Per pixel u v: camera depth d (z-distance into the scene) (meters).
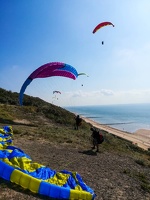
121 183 11.32
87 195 8.49
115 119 160.75
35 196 8.02
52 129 23.77
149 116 194.75
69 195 8.30
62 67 25.98
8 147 11.14
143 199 10.01
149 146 50.06
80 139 21.33
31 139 16.94
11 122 24.08
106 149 19.53
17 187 8.27
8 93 46.97
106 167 13.50
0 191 7.80
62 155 14.15
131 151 25.91
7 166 8.70
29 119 29.31
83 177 10.98
